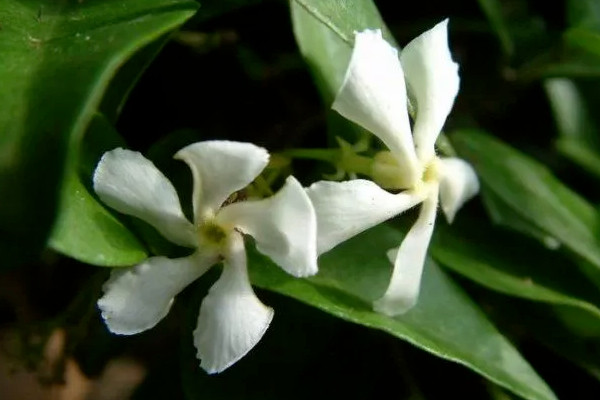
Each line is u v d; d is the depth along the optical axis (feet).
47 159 0.30
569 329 0.45
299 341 0.41
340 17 0.38
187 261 0.35
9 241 0.29
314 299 0.36
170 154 0.39
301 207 0.33
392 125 0.37
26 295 0.48
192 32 0.46
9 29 0.34
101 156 0.35
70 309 0.43
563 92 0.54
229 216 0.35
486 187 0.47
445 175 0.39
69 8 0.35
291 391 0.41
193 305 0.39
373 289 0.38
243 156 0.33
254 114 0.49
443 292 0.41
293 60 0.49
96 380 0.50
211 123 0.48
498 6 0.51
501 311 0.46
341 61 0.40
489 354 0.40
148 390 0.44
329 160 0.39
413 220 0.41
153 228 0.35
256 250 0.37
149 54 0.36
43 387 0.46
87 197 0.33
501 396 0.44
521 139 0.56
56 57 0.33
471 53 0.54
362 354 0.42
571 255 0.46
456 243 0.45
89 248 0.32
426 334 0.39
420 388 0.44
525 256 0.45
